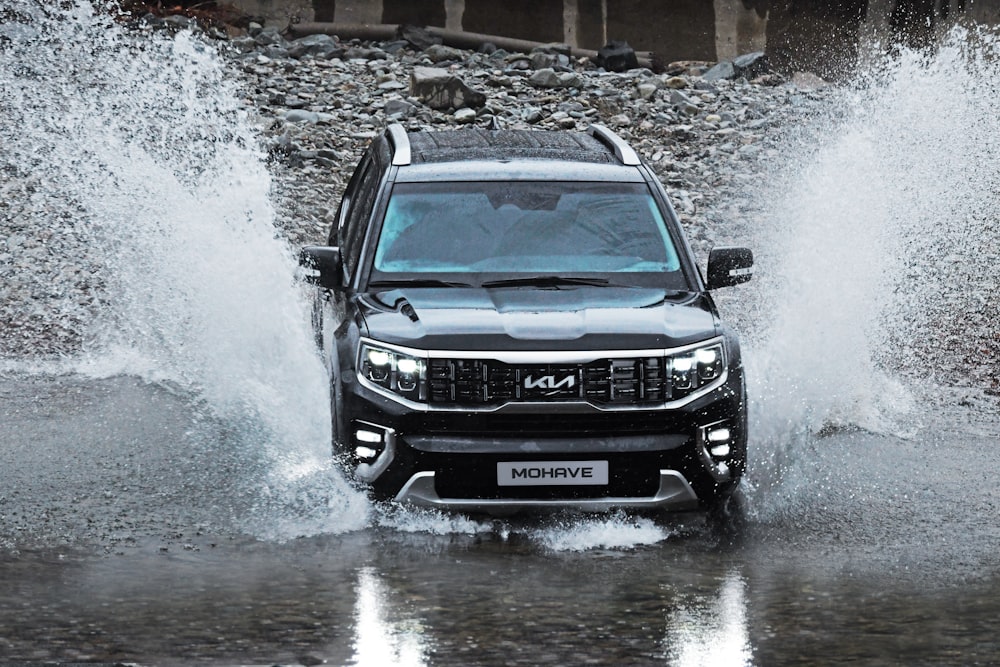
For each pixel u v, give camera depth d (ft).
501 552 28.04
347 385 30.27
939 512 31.58
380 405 29.58
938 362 50.34
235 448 36.40
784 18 123.85
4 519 29.89
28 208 67.41
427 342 29.60
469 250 34.35
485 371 29.32
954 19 124.16
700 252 67.21
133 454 35.73
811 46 123.54
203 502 31.40
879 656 21.84
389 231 34.78
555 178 36.35
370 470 29.73
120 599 24.47
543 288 32.99
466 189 35.86
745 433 30.66
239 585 25.43
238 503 31.37
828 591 25.46
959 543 29.01
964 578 26.37
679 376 29.81
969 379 48.16
